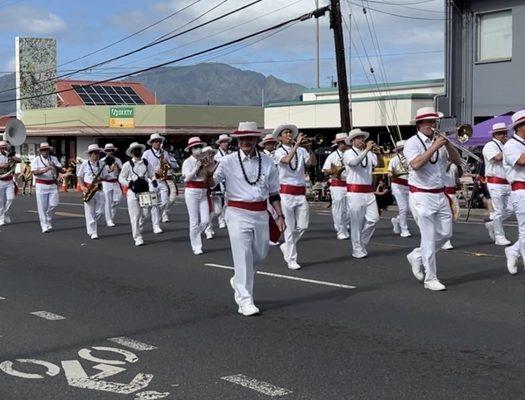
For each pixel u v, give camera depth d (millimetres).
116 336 6930
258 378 5570
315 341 6645
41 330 7199
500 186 12570
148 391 5316
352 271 10398
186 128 41750
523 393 5145
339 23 23141
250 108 44344
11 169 18125
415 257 9250
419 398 5059
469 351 6227
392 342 6562
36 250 13266
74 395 5270
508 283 9211
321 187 25203
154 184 14273
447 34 25422
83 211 22031
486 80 24859
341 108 23484
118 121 41688
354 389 5273
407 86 32594
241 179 7625
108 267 11172
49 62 51000
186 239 14602
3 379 5664
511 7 23953
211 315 7773
